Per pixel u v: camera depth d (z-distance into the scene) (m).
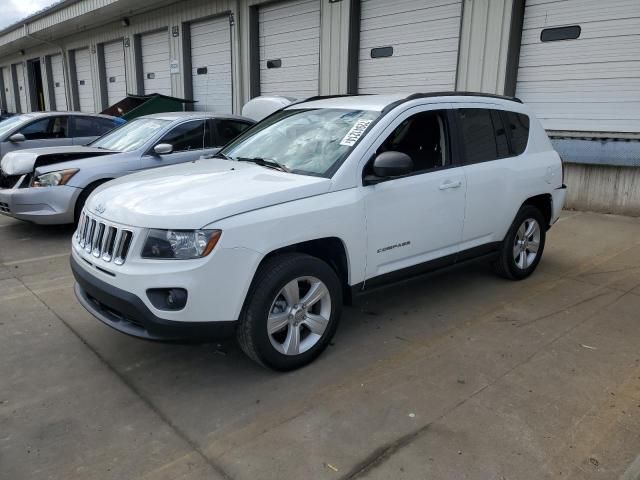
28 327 4.09
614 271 5.44
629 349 3.75
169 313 2.94
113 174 6.68
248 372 3.44
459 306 4.53
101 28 19.70
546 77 8.43
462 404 3.06
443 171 4.16
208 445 2.71
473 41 8.98
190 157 7.18
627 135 7.67
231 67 14.09
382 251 3.78
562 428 2.84
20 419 2.92
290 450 2.66
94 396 3.16
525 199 4.90
